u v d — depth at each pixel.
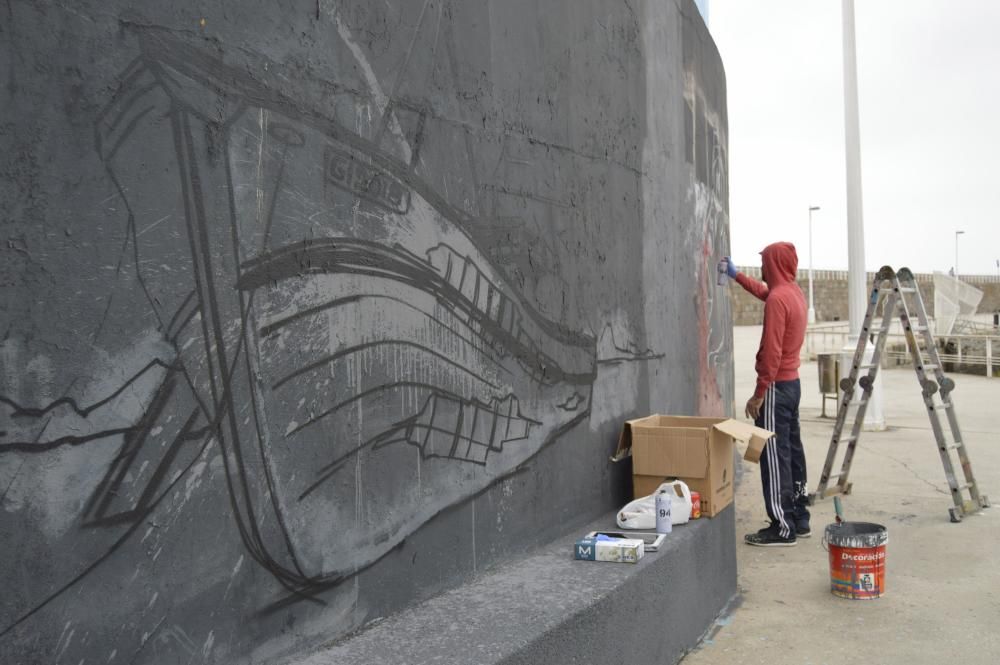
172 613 1.91
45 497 1.64
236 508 2.06
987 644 3.65
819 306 48.59
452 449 2.92
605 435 4.17
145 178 1.83
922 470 7.59
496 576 3.09
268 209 2.15
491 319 3.17
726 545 4.25
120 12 1.78
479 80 3.11
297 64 2.25
